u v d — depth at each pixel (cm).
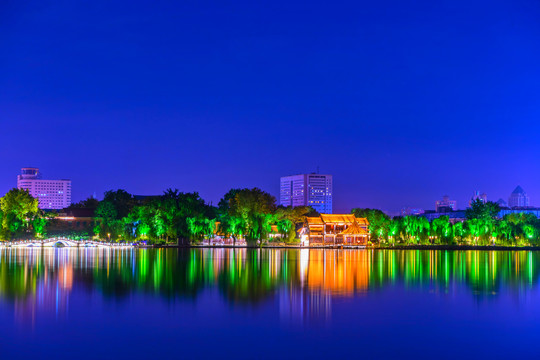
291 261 11625
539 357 3800
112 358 3703
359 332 4419
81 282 7238
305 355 3806
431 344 4097
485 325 4697
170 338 4191
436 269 9750
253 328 4512
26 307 5325
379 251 17612
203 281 7425
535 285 7294
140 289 6594
